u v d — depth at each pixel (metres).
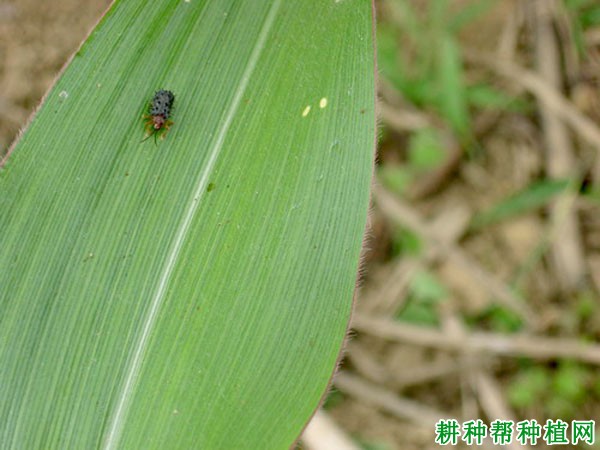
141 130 0.16
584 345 0.23
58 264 0.15
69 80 0.16
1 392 0.15
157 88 0.16
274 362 0.15
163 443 0.15
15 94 0.24
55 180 0.15
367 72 0.15
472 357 0.24
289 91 0.16
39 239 0.15
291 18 0.16
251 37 0.16
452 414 0.24
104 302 0.15
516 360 0.24
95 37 0.16
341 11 0.16
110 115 0.16
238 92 0.16
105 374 0.15
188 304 0.15
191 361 0.15
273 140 0.16
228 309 0.15
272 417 0.15
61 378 0.15
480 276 0.24
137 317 0.15
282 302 0.15
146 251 0.15
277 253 0.15
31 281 0.15
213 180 0.15
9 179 0.15
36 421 0.15
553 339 0.24
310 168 0.15
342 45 0.16
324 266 0.15
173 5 0.16
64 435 0.15
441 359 0.24
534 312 0.24
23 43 0.24
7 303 0.15
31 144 0.15
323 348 0.15
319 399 0.15
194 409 0.15
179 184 0.16
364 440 0.23
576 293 0.24
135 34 0.16
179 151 0.16
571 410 0.23
